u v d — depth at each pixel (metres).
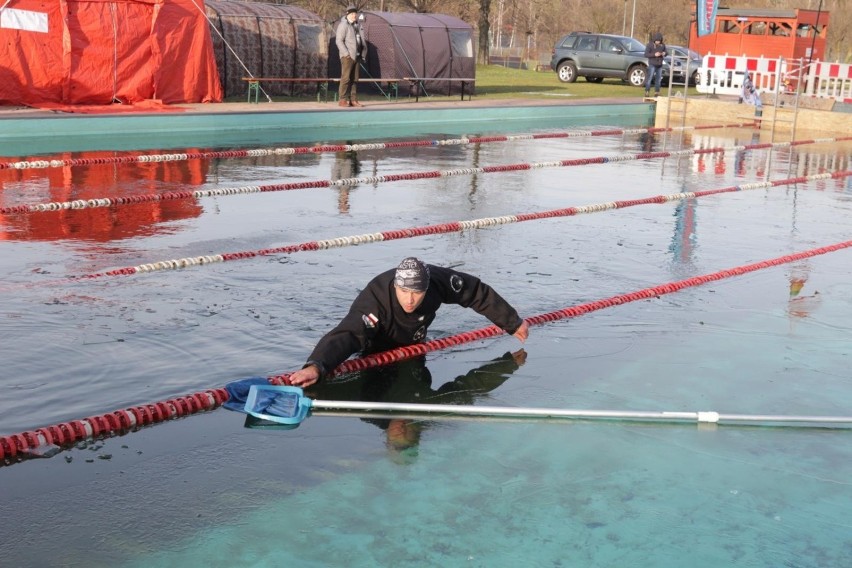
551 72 40.78
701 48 29.81
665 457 4.29
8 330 5.61
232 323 5.91
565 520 3.67
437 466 4.11
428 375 5.24
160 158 13.21
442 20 24.06
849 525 3.71
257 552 3.37
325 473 4.00
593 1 57.50
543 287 7.09
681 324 6.34
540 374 5.31
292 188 11.27
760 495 3.94
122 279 6.82
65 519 3.55
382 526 3.58
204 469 4.00
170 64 18.28
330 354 4.95
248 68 20.73
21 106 16.42
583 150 16.47
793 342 6.02
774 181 13.34
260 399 4.59
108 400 4.66
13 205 9.42
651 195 11.69
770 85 23.55
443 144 16.53
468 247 8.37
